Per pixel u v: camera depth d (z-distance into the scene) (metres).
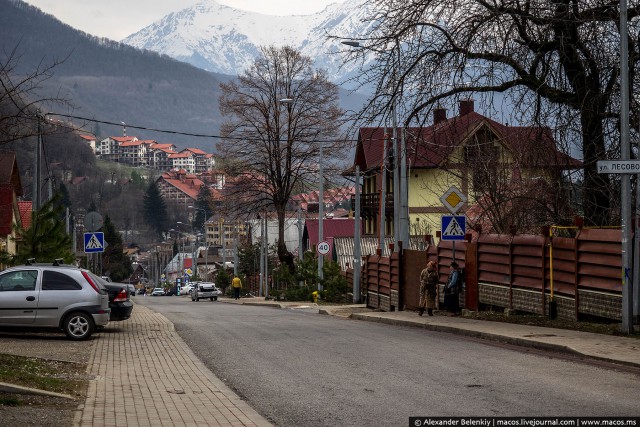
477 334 21.86
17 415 11.05
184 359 18.06
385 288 38.25
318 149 66.00
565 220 26.52
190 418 11.13
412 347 19.50
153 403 12.33
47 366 16.28
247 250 98.12
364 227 80.75
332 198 68.94
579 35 23.72
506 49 24.14
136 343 21.69
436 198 61.81
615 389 12.73
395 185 38.19
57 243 32.09
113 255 160.00
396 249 38.50
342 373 15.28
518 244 25.97
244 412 11.59
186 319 32.88
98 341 22.25
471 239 29.78
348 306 43.34
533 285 24.98
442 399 12.22
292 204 80.56
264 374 15.52
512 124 25.30
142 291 172.75
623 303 19.55
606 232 21.03
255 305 55.56
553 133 24.52
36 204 37.59
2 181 43.78
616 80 23.75
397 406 11.80
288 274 61.62
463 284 30.34
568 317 22.91
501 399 12.05
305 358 17.77
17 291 22.38
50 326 22.36
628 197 19.48
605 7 23.48
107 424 10.62
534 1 24.03
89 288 22.64
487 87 25.12
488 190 33.56
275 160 66.50
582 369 15.01
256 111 66.88
